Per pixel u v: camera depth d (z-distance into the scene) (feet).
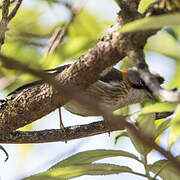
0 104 24.02
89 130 28.94
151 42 29.04
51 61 26.08
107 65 19.12
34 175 16.88
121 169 16.72
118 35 17.56
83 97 9.54
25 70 10.18
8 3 22.75
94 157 17.65
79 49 25.99
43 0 34.88
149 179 16.48
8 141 27.14
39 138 27.68
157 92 12.49
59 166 17.88
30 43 31.04
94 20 32.40
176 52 28.58
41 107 22.20
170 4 15.17
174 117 11.84
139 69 14.61
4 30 22.58
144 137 9.66
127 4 16.92
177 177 17.51
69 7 31.68
